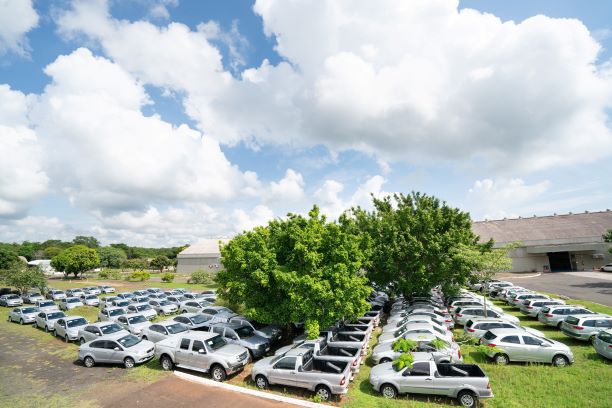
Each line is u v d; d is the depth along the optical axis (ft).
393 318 67.36
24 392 41.75
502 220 204.85
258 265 54.39
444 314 70.13
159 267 279.90
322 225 60.75
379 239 78.43
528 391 38.09
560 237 172.96
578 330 53.67
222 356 45.19
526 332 48.06
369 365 48.47
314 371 41.09
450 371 38.37
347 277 52.90
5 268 157.28
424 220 76.38
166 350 48.78
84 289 143.64
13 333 76.23
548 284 122.72
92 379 45.80
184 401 38.34
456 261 71.77
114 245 469.98
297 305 50.72
